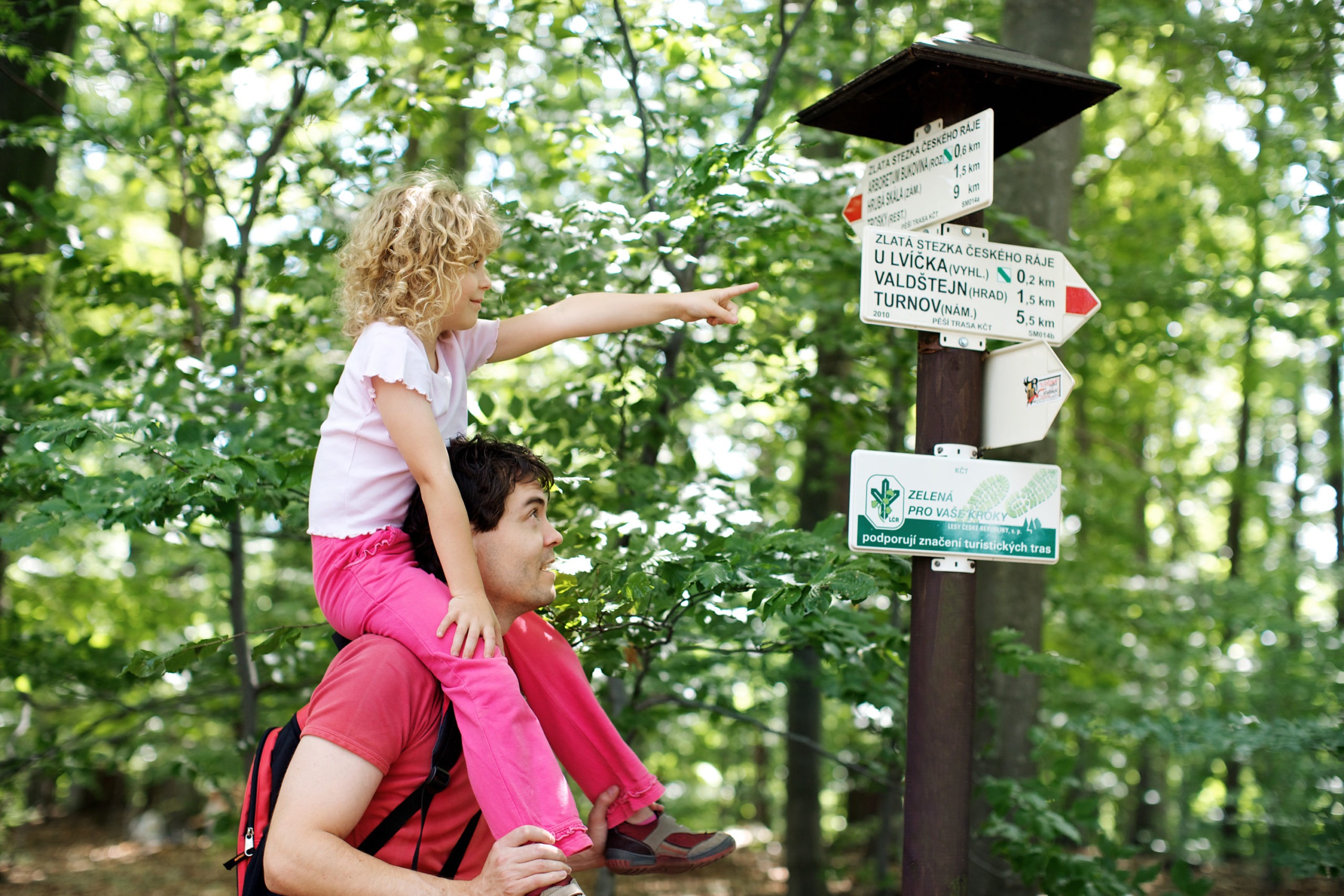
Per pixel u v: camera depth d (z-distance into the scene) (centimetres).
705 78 466
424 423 193
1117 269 728
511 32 437
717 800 1313
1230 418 1598
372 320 204
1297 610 1079
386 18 412
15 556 604
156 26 449
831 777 1103
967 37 258
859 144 445
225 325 460
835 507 721
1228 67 729
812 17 570
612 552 293
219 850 1022
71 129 427
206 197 439
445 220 201
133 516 295
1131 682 988
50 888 888
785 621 342
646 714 436
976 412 248
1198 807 1350
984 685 518
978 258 249
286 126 432
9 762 492
